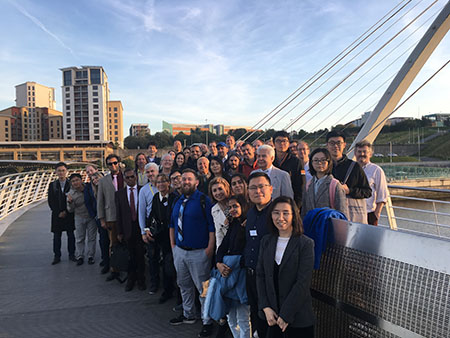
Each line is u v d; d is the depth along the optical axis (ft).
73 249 18.52
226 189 9.48
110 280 14.98
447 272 5.10
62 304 12.21
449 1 26.08
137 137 323.16
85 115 360.69
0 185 30.37
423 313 5.40
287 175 10.21
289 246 6.60
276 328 6.70
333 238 7.44
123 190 14.28
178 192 12.09
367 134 27.91
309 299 6.63
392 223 17.38
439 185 78.79
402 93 27.32
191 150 19.08
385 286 6.10
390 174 88.02
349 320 6.84
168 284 12.57
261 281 6.94
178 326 10.41
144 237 12.91
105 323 10.61
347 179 9.80
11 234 24.64
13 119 398.42
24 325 10.48
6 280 14.98
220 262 8.74
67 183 17.93
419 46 26.96
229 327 9.70
